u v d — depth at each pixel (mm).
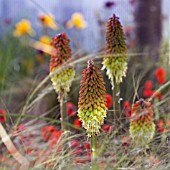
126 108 4551
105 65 3736
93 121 3281
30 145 4371
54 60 3867
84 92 3271
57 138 4305
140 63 6531
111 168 3359
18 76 8102
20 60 8969
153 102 5414
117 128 3904
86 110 3277
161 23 8117
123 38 3732
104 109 3303
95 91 3262
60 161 3781
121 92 5656
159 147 3877
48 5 11883
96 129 3311
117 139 3891
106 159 3562
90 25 9227
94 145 3342
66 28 9266
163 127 4332
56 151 3898
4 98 6285
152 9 8055
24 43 9383
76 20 8812
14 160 3969
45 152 4180
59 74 3850
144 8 8062
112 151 3744
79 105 3305
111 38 3713
